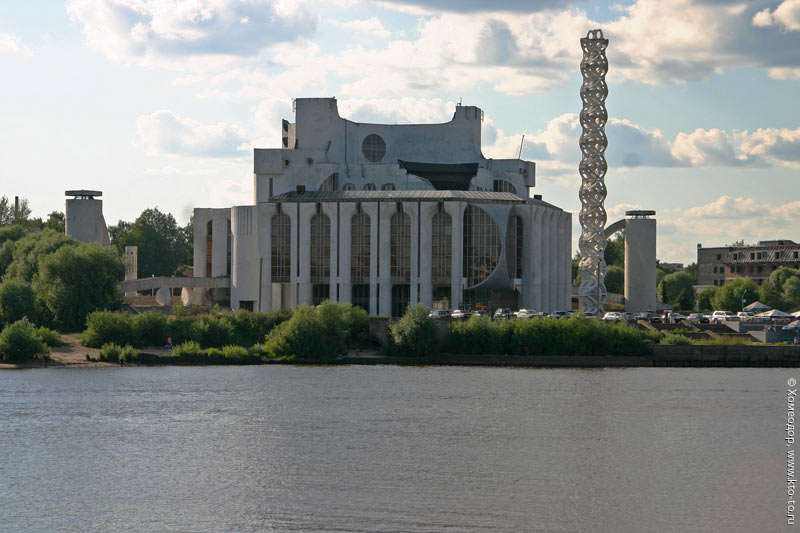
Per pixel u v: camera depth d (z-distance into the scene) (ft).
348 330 521.24
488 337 509.76
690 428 358.23
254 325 547.90
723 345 506.89
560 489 282.97
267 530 246.47
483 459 313.12
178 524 252.01
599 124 654.12
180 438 335.67
